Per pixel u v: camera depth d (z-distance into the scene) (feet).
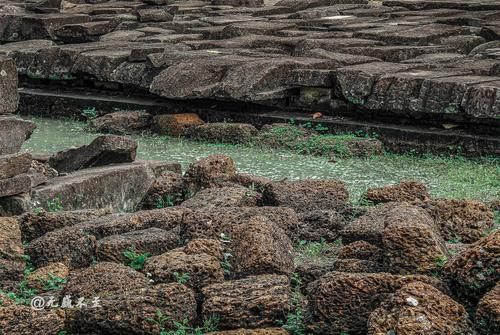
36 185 31.09
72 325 21.17
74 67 53.83
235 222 26.17
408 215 24.54
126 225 26.89
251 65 47.42
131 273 22.62
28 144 44.91
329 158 41.11
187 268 22.79
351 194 34.12
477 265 20.80
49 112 53.47
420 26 57.72
